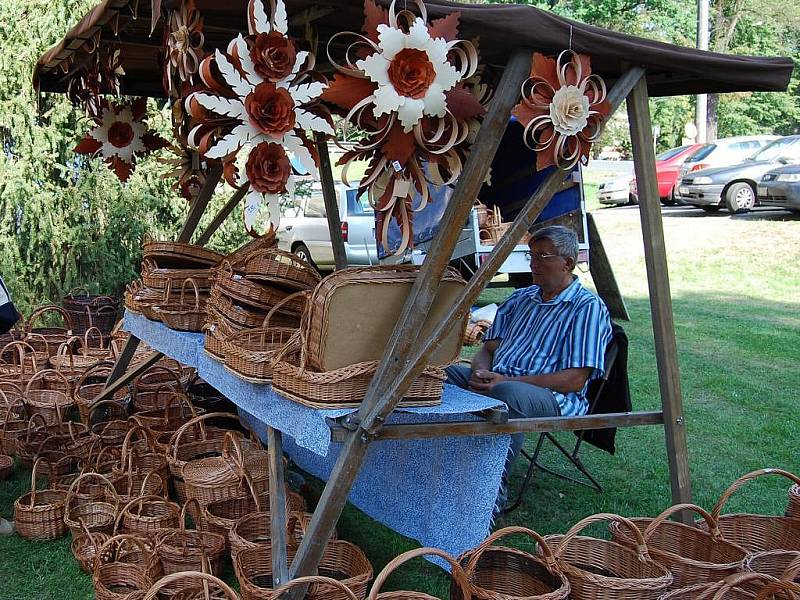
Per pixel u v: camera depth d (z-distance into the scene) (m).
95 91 4.27
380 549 3.61
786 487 4.34
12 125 7.16
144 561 3.08
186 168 4.56
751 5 30.47
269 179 2.48
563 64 2.78
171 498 4.04
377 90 2.36
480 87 2.76
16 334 6.09
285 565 2.70
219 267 3.47
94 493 3.76
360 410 2.59
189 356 3.50
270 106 2.44
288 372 2.62
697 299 10.45
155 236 7.97
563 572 2.64
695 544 3.05
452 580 2.58
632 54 2.98
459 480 3.04
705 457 4.79
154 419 4.45
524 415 3.41
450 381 4.05
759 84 3.31
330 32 3.27
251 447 3.96
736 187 15.94
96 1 7.21
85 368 5.41
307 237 11.85
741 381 6.50
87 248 7.56
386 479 3.46
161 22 3.24
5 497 4.08
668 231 14.79
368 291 2.59
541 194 2.72
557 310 3.76
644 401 5.89
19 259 7.30
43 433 4.44
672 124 33.44
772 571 2.81
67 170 7.43
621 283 11.73
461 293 2.64
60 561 3.42
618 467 4.67
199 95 2.36
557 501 4.14
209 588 2.89
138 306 4.07
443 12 2.53
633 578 2.68
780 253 12.57
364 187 2.51
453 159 2.56
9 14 7.09
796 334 8.34
